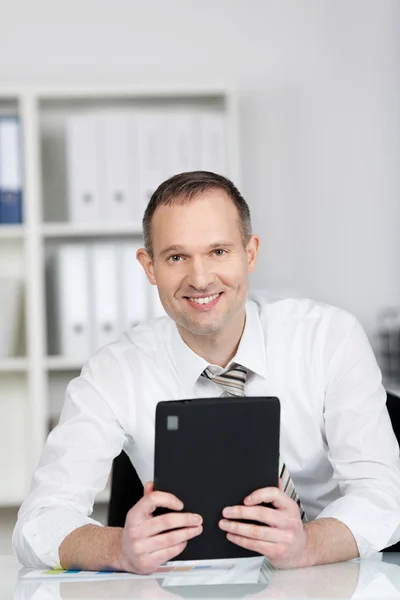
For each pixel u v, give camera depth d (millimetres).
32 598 1427
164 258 1840
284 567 1573
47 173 4473
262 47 4480
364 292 4469
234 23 4480
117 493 2203
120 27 4469
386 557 1704
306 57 4480
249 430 1495
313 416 2115
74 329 4117
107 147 4090
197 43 4480
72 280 4113
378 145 4473
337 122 4477
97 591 1464
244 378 2100
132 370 2117
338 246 4477
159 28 4480
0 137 4098
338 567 1604
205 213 1809
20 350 4234
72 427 2020
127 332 2248
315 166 4477
